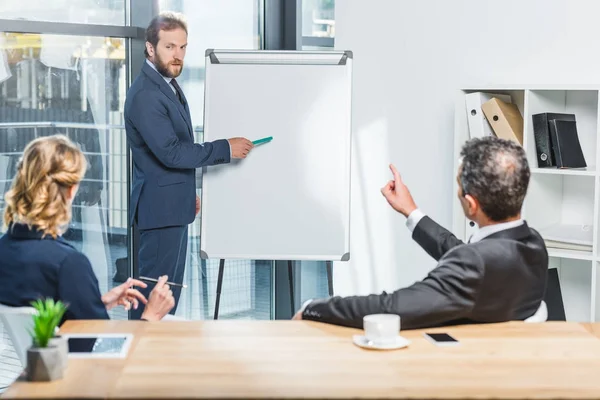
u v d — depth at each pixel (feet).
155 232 13.35
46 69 13.78
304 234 13.62
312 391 6.31
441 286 7.80
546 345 7.50
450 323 8.13
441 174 14.78
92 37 14.10
